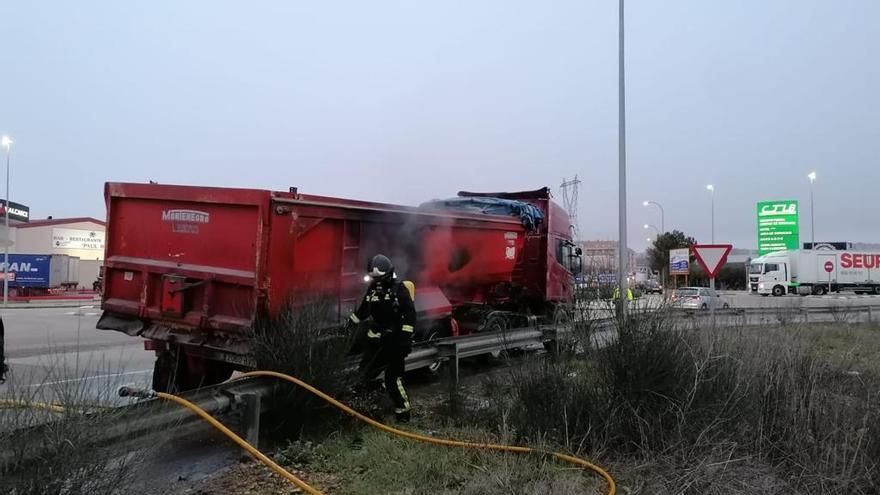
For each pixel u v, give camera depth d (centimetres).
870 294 4600
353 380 572
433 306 842
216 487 424
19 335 1474
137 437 349
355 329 608
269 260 598
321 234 663
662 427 471
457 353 758
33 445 278
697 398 492
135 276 685
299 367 524
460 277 938
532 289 1165
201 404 435
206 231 637
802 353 599
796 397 495
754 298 3494
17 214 4834
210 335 625
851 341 1148
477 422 564
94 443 303
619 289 606
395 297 604
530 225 1107
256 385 506
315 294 641
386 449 487
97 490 295
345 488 425
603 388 524
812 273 4572
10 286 3425
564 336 602
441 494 405
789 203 5912
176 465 462
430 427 570
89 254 4706
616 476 446
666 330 540
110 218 710
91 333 1529
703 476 421
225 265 620
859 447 430
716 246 1038
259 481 436
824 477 415
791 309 1225
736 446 459
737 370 529
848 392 545
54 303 3023
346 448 497
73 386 335
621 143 1634
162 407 395
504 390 600
